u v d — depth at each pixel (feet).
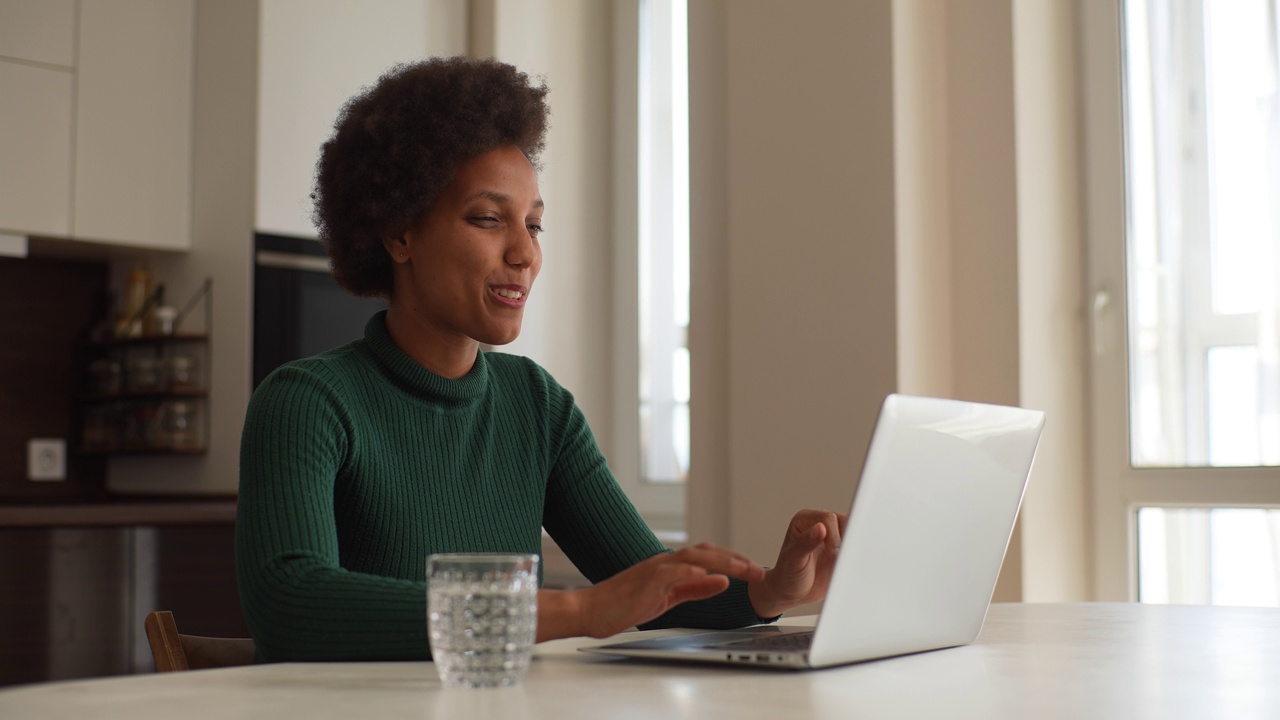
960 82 8.25
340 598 3.20
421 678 2.87
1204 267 7.55
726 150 9.25
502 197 4.34
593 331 11.57
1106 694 2.71
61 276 12.45
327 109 11.34
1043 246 7.98
